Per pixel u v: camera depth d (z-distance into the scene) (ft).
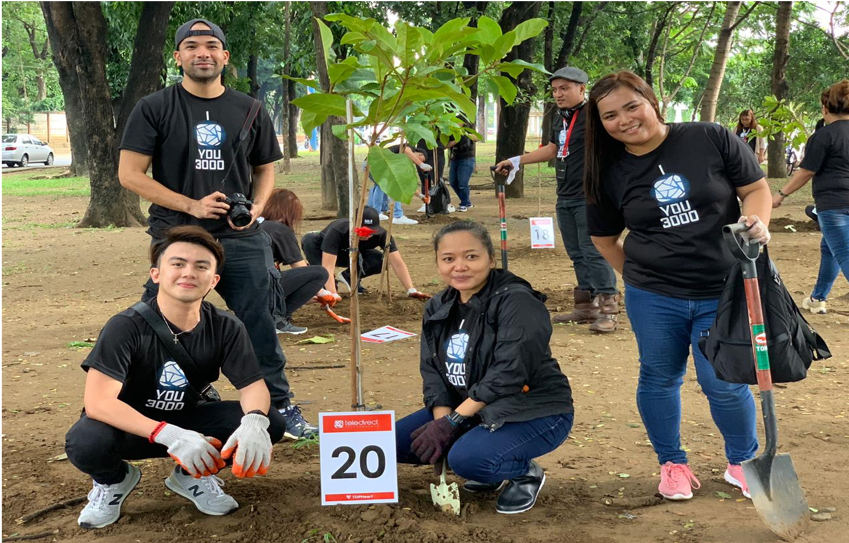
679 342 12.03
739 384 11.27
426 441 11.53
